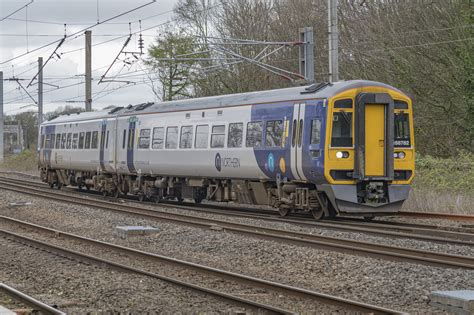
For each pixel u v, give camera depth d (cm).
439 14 3344
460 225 1831
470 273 1153
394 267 1212
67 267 1327
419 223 1927
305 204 1995
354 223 1922
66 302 1021
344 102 1912
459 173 2803
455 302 928
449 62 3253
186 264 1272
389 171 1942
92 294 1073
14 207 2584
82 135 3297
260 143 2128
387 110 1953
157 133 2658
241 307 955
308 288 1113
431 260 1237
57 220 2183
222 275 1175
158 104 2725
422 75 3359
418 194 2444
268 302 990
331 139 1900
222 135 2300
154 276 1174
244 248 1500
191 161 2450
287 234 1694
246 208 2545
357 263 1266
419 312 933
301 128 1973
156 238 1719
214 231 1777
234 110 2256
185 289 1082
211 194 2431
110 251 1527
